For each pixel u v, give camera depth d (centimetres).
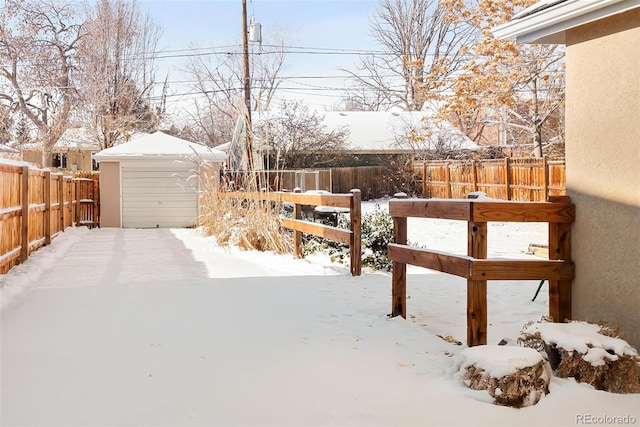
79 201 1580
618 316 384
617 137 390
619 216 385
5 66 2864
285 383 341
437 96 2019
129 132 3039
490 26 1847
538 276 408
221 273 767
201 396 319
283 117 2638
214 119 3753
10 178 758
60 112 2884
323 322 495
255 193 1041
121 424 281
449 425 282
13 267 771
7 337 437
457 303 598
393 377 351
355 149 2658
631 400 312
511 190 1769
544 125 2281
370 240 821
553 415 292
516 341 412
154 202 1636
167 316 513
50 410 298
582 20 414
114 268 816
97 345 417
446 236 1262
